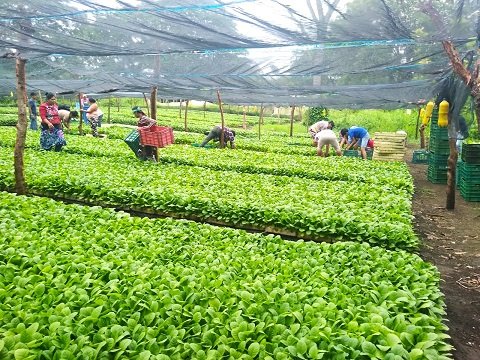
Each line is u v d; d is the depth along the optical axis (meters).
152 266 6.19
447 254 8.99
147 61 13.21
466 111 11.82
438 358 4.33
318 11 6.82
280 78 14.88
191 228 7.91
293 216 8.81
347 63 10.93
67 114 24.92
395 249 7.88
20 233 7.09
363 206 9.97
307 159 17.47
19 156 10.50
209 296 5.30
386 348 4.31
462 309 6.62
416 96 16.16
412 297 5.43
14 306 4.93
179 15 7.50
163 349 4.34
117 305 5.05
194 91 21.47
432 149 16.56
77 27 8.66
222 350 4.31
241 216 9.23
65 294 5.17
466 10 6.53
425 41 7.93
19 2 7.54
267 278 5.78
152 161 15.61
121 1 7.06
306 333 4.59
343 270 6.38
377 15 6.76
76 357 4.16
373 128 34.44
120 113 42.62
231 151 19.16
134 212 10.22
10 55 10.52
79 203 10.94
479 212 12.23
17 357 4.05
